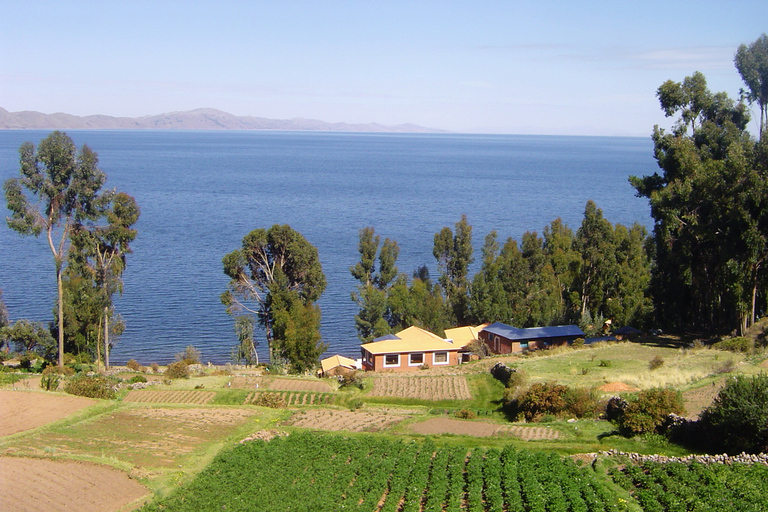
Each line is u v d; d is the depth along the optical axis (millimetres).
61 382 44062
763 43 62094
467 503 24344
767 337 52156
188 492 24516
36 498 23453
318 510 23359
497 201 192625
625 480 25266
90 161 56875
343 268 105438
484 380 49250
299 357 60906
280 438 31297
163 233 130500
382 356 59875
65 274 59469
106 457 27906
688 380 41094
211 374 54812
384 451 29828
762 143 52844
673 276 66312
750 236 49656
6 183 53906
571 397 37562
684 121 62562
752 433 27875
